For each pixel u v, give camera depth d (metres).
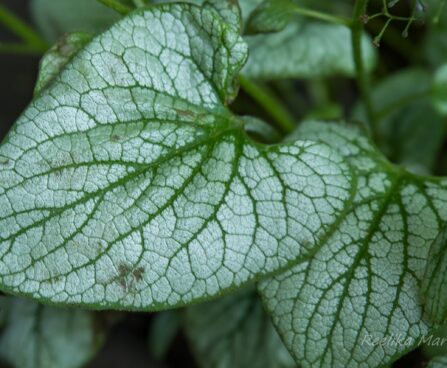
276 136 0.50
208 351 0.55
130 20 0.44
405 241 0.45
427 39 0.62
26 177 0.42
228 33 0.45
